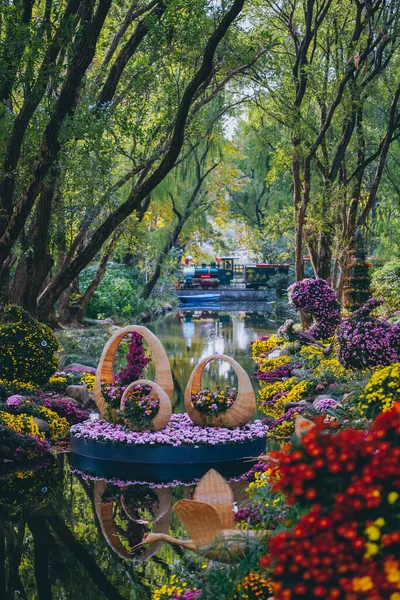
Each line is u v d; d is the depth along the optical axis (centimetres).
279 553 374
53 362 1570
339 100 2242
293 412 1371
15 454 1209
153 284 4047
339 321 2134
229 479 1088
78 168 1748
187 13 1730
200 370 1298
